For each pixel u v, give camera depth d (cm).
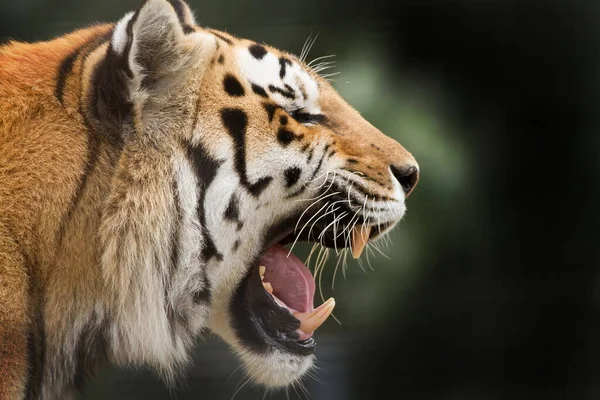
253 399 1494
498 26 1762
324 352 1596
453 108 1750
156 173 630
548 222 1806
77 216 604
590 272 1778
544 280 1752
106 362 655
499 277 1736
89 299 617
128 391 1470
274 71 690
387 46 1688
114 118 616
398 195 718
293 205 693
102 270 613
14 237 588
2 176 592
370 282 1620
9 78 619
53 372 622
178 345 673
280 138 675
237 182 662
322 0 1622
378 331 1625
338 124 716
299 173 684
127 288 626
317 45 1603
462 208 1711
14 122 604
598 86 1806
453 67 1780
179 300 661
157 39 624
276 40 1591
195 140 645
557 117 1828
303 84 703
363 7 1645
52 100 616
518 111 1811
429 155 1645
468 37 1761
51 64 634
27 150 599
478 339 1684
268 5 1603
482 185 1744
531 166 1844
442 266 1698
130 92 611
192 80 648
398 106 1655
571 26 1775
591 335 1736
